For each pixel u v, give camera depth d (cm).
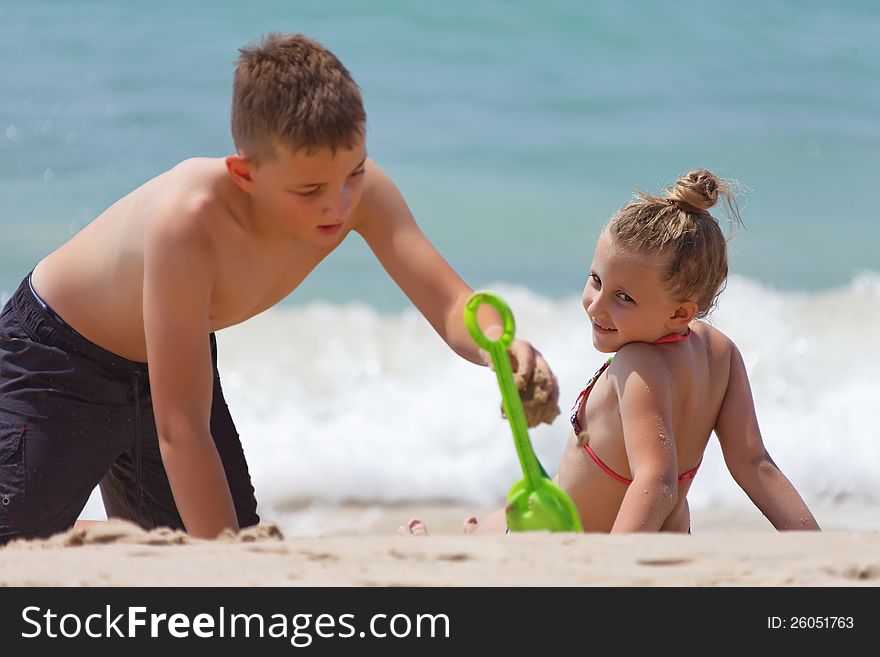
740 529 1488
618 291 815
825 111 3394
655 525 767
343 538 593
